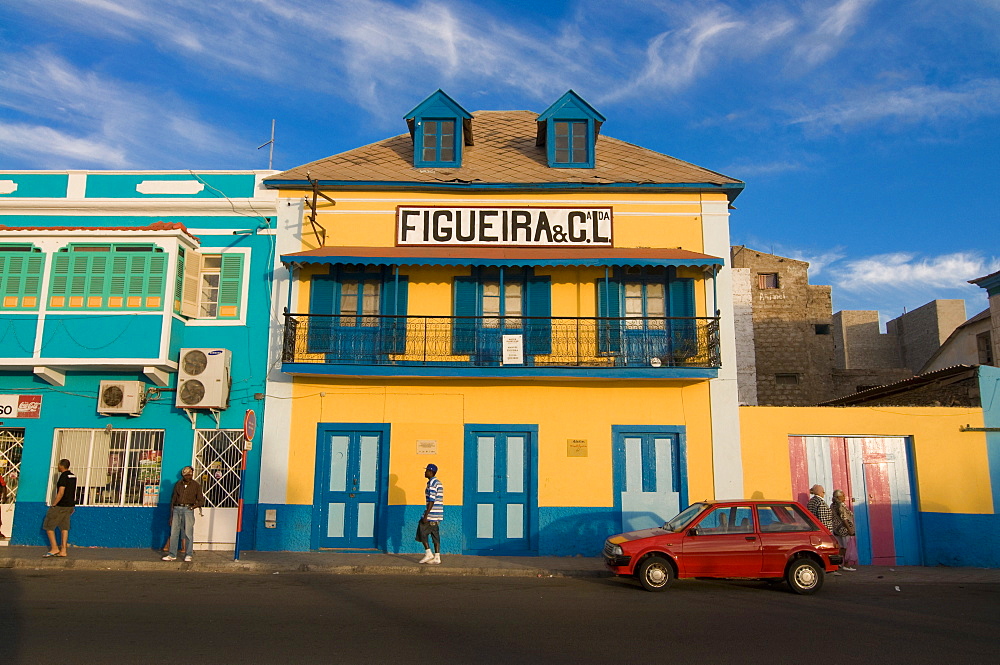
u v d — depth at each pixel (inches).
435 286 615.8
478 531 579.2
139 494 583.5
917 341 1419.8
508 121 760.3
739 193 633.0
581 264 573.3
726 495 578.2
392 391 594.2
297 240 620.4
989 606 397.1
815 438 590.6
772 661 274.7
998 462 585.3
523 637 307.3
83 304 572.7
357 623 328.5
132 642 285.9
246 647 282.2
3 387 592.7
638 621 343.3
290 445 586.2
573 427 590.9
